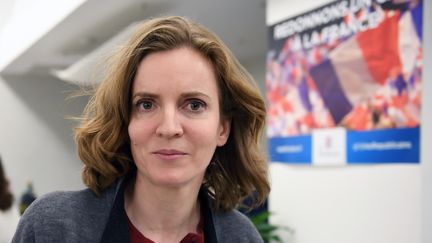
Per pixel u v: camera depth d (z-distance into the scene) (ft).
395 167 6.76
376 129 7.02
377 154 7.02
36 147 21.71
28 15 16.70
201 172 2.70
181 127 2.48
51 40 15.48
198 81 2.52
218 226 3.13
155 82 2.47
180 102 2.52
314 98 8.18
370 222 7.18
